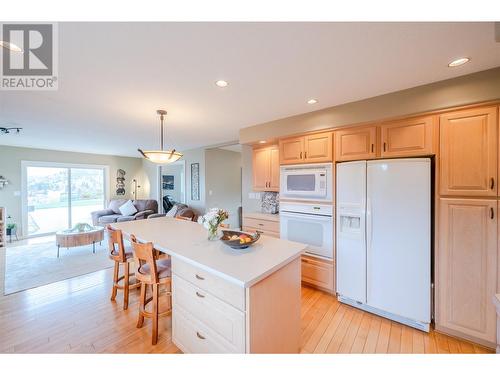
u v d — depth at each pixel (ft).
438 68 5.49
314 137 8.82
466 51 4.78
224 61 5.21
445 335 6.31
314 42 4.49
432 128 6.31
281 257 5.09
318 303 8.13
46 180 19.65
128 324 6.95
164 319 7.25
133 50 4.74
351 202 7.61
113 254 8.13
